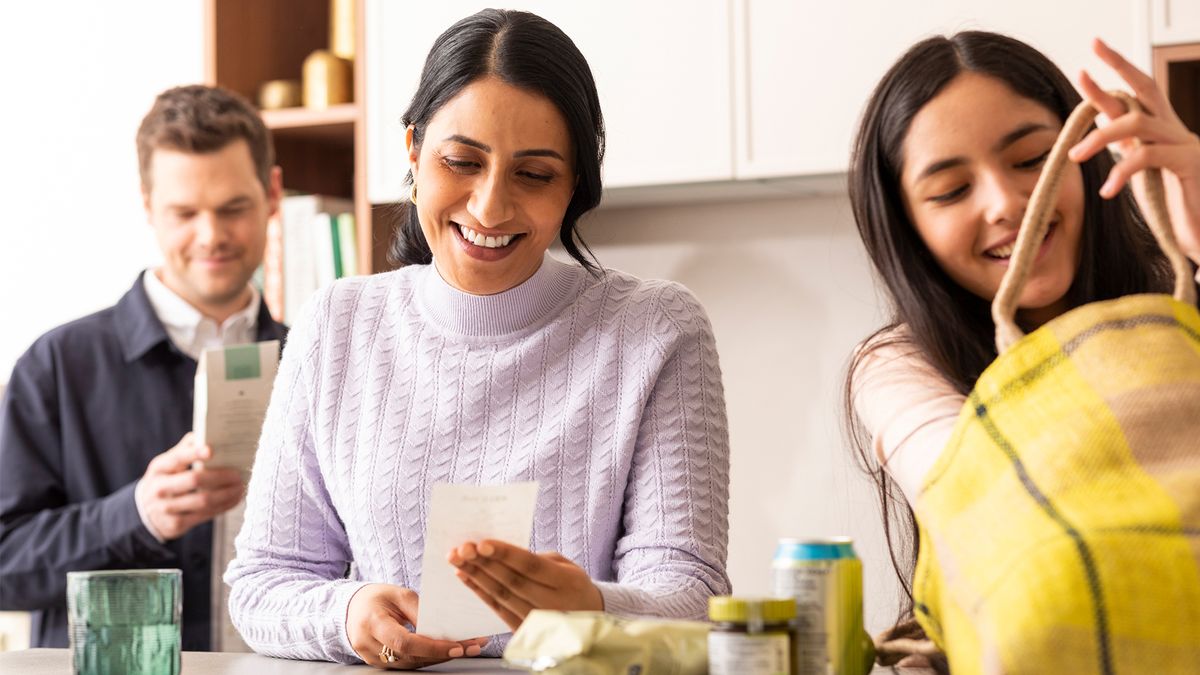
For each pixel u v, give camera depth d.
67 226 3.55
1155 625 0.79
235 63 3.02
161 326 2.42
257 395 2.10
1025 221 0.95
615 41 2.67
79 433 2.38
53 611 2.38
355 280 1.59
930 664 1.16
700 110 2.61
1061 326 0.90
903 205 1.25
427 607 1.21
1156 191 1.02
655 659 0.93
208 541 2.32
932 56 1.22
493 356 1.49
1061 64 2.36
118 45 3.51
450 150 1.36
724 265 2.94
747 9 2.57
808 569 0.96
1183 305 0.91
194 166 2.35
